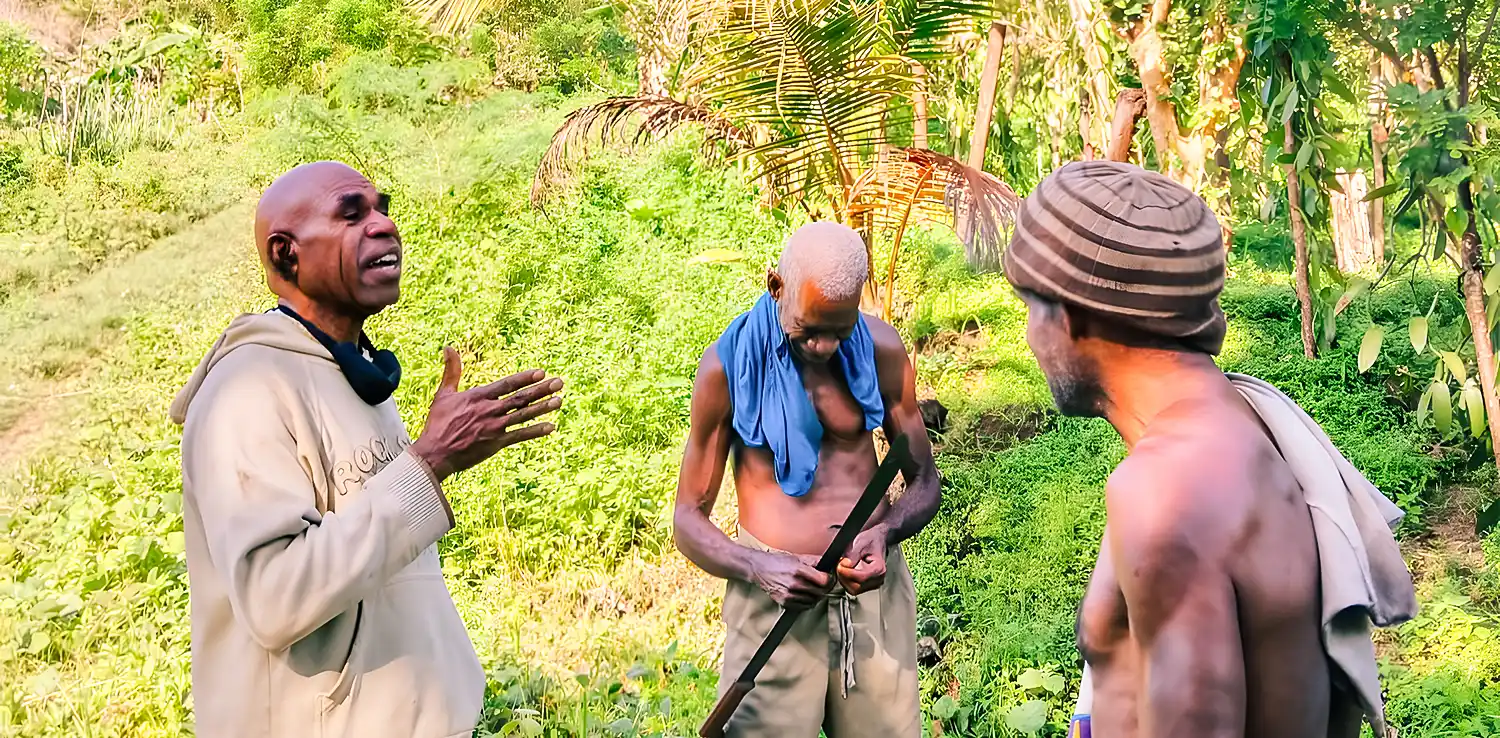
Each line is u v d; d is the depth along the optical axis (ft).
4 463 21.29
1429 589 15.21
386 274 8.69
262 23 48.42
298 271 8.60
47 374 25.29
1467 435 17.57
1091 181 5.39
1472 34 14.69
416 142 34.32
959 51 24.35
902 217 20.34
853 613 10.21
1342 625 5.20
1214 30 20.58
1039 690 13.79
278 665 7.97
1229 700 4.90
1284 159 18.16
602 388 21.31
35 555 18.15
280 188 8.66
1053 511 16.94
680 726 13.51
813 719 10.25
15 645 15.55
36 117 44.21
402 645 8.29
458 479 18.94
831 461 10.21
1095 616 5.38
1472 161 13.21
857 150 19.47
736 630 10.37
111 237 32.40
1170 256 5.21
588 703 13.97
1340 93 17.04
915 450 10.49
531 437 8.17
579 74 52.24
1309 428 5.57
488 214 30.45
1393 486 17.03
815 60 18.49
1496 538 15.78
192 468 8.04
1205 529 4.99
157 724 14.05
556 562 17.85
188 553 8.25
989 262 19.44
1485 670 13.26
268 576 7.56
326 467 8.28
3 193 36.58
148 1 54.29
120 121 43.24
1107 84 22.61
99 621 16.06
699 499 10.50
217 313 27.35
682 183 32.04
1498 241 13.56
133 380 24.43
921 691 13.93
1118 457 18.24
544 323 24.18
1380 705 5.24
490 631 16.01
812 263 9.18
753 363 10.04
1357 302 21.54
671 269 26.50
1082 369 5.54
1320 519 5.24
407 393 21.57
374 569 7.72
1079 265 5.33
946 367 22.67
